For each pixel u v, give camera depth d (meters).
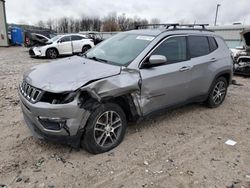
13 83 7.50
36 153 3.44
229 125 4.59
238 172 3.14
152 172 3.09
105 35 22.64
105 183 2.88
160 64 3.96
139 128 4.29
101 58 4.09
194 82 4.58
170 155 3.49
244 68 9.06
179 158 3.42
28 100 3.22
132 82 3.50
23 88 3.53
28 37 23.41
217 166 3.26
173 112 5.10
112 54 4.10
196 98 4.83
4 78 8.30
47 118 3.04
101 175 3.02
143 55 3.78
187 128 4.38
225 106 5.64
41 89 3.10
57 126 3.07
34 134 3.40
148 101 3.82
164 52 4.08
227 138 4.06
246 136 4.16
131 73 3.57
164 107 4.18
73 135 3.14
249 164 3.32
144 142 3.81
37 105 3.05
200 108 5.40
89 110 3.19
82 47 16.44
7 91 6.50
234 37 15.59
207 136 4.11
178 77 4.21
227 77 5.55
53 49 15.29
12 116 4.70
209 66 4.87
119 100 3.57
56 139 3.14
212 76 4.99
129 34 4.56
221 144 3.85
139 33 4.44
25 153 3.43
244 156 3.52
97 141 3.38
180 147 3.71
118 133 3.63
